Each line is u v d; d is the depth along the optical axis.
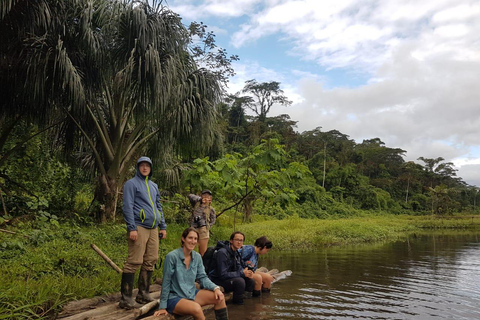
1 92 8.70
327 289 6.20
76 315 3.81
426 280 7.23
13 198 9.03
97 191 10.61
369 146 71.75
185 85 10.02
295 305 5.12
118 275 5.34
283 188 9.84
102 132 10.43
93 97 9.46
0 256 5.35
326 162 49.66
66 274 5.13
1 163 8.84
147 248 4.49
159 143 10.90
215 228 11.96
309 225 18.31
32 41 8.29
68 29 8.91
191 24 14.91
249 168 9.53
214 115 10.76
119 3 9.02
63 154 10.98
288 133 54.00
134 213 4.33
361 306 5.17
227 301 5.24
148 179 4.64
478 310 5.13
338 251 11.74
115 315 3.96
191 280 4.05
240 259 5.38
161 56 9.69
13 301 3.61
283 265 8.62
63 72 8.48
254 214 22.73
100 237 7.88
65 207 10.28
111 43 9.42
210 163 9.67
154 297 4.86
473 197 71.00
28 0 7.61
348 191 46.78
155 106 9.05
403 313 4.90
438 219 39.88
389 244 14.84
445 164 76.25
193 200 6.41
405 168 64.19
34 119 9.12
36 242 6.52
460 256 11.14
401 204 54.25
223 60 15.48
